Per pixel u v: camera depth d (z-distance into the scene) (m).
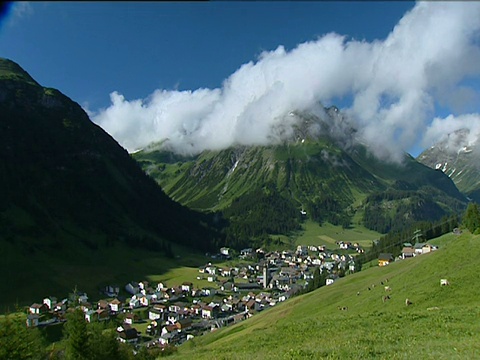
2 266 156.88
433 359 22.84
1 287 144.25
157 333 136.12
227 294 195.62
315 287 151.12
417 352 25.38
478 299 48.47
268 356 31.34
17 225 189.00
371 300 65.75
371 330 38.75
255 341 46.03
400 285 69.12
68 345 46.28
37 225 198.75
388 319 42.84
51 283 158.00
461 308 42.44
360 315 50.78
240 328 96.56
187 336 129.25
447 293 52.72
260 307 166.38
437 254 74.31
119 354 52.66
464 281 54.62
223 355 38.53
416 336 32.44
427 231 189.25
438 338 30.61
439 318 38.47
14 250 170.38
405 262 102.31
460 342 27.19
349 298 79.62
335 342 34.09
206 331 135.00
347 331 40.53
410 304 52.84
